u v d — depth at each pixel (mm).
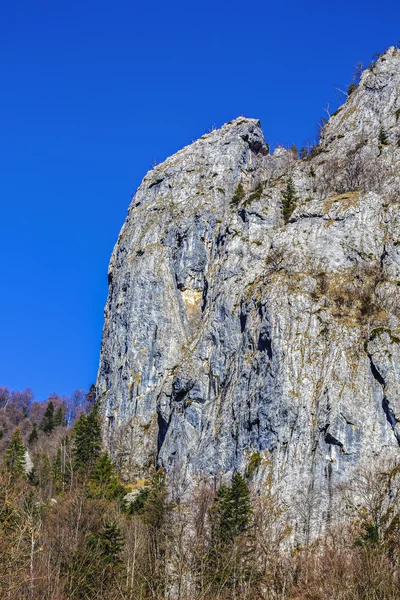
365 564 55906
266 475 84375
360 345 90812
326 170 132375
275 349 93562
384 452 82250
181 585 54969
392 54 155750
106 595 53969
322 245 106125
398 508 74000
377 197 110688
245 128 157125
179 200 145375
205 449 94875
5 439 147250
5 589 39750
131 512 81062
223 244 124688
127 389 123250
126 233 148000
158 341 125250
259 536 69875
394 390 85438
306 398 88438
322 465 82812
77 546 58656
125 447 114875
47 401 190375
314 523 77188
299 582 62344
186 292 130625
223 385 103500
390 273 100125
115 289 140750
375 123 142125
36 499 69812
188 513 77438
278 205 123062
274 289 100062
